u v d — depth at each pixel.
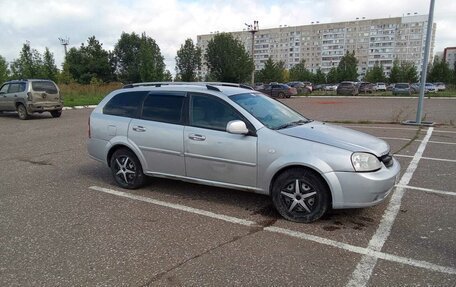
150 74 47.25
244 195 5.35
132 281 3.14
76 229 4.21
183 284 3.10
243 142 4.56
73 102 26.30
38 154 8.53
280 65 78.25
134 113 5.64
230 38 57.09
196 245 3.80
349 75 75.50
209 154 4.82
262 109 5.04
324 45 114.12
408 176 6.25
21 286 3.08
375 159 4.16
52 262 3.47
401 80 73.31
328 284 3.09
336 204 4.15
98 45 76.69
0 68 33.12
